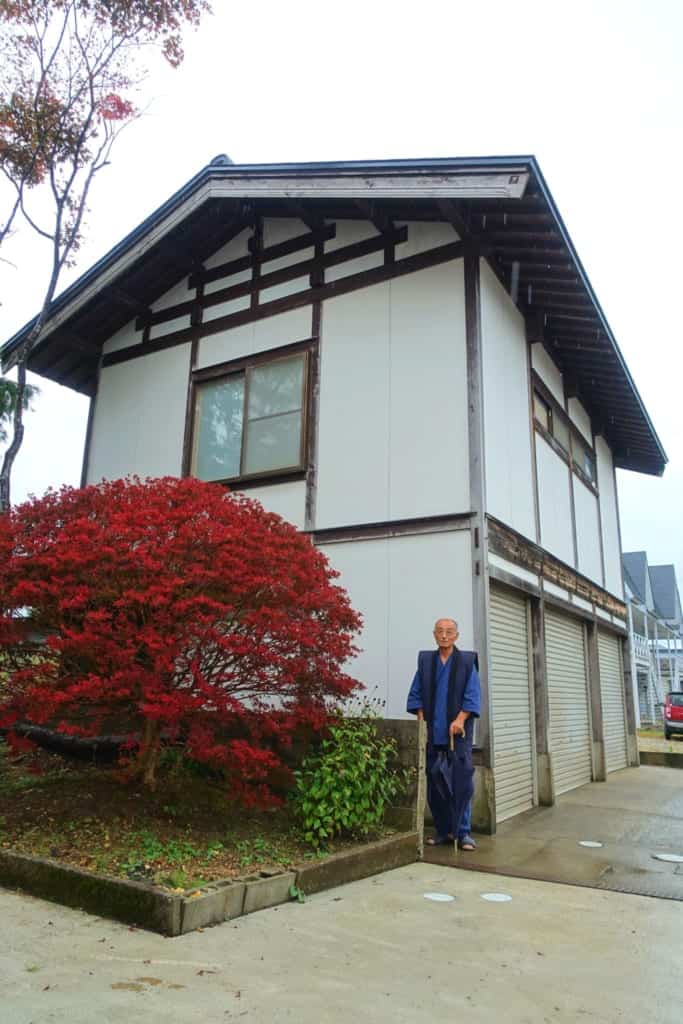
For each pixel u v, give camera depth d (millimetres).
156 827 4711
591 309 8812
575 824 6742
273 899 3963
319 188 7555
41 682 4645
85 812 4816
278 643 4902
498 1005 2762
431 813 6258
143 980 2855
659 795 8906
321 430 8062
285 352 8664
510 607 7648
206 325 9617
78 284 9523
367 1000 2762
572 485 10719
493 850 5555
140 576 4621
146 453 9844
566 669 9711
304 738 5496
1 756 6582
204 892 3613
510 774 7180
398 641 6930
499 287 8141
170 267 9977
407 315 7738
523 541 7891
